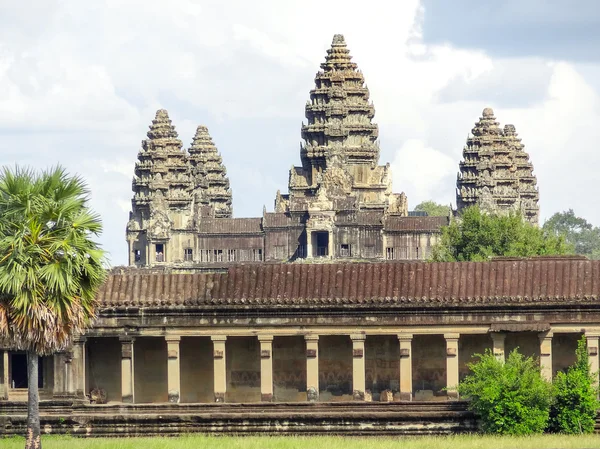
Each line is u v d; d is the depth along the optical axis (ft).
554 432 417.90
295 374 464.65
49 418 428.56
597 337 446.60
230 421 426.51
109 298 456.86
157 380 467.93
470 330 449.48
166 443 395.55
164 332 456.04
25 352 460.55
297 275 458.09
